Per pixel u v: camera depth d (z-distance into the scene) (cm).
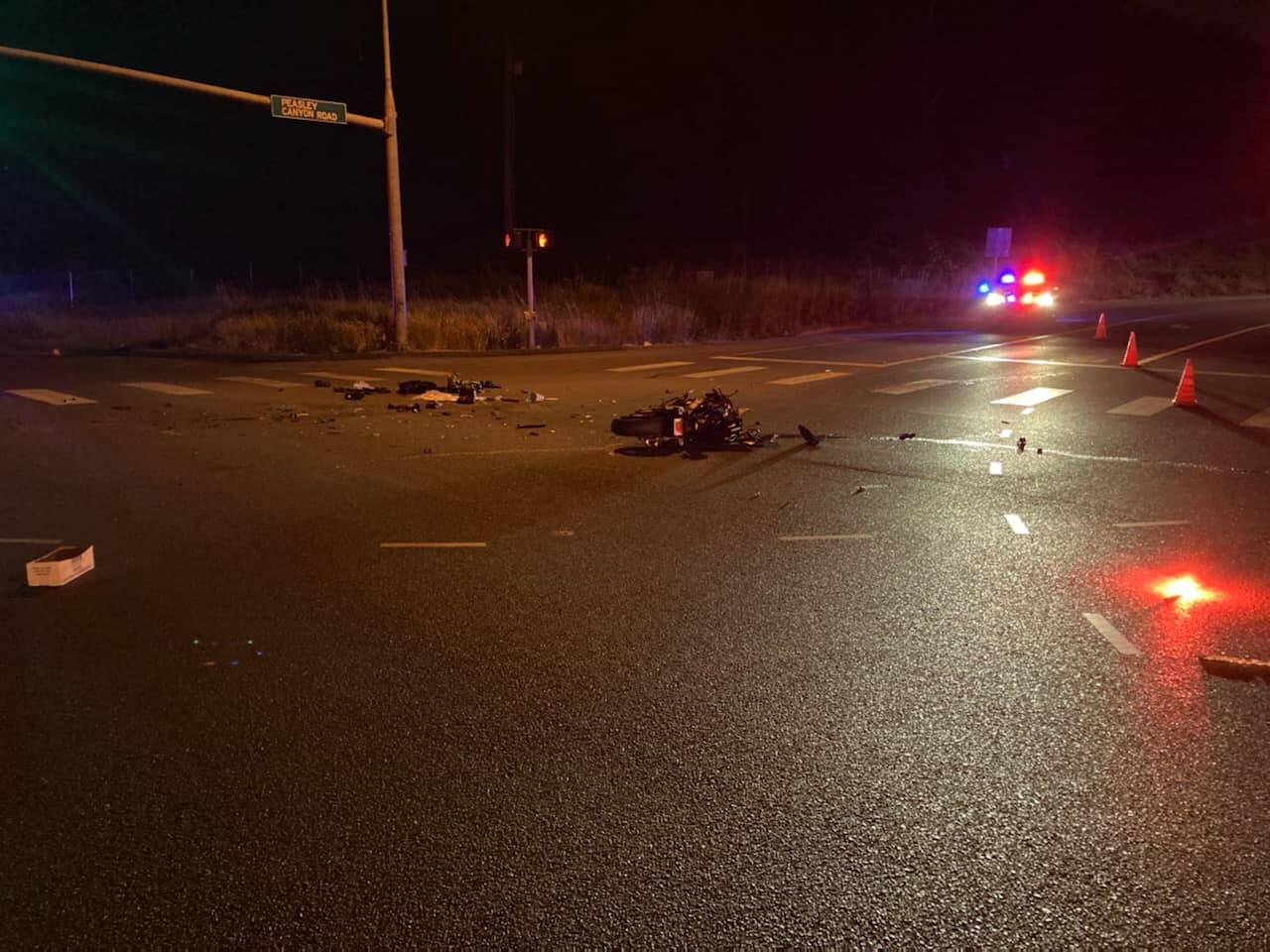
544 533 684
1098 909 279
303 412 1300
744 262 4350
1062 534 675
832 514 733
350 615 522
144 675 445
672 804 334
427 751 373
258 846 311
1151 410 1254
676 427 1000
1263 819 323
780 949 263
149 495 813
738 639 484
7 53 1633
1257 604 532
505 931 271
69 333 2738
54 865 302
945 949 263
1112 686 427
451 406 1342
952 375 1661
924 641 480
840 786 345
